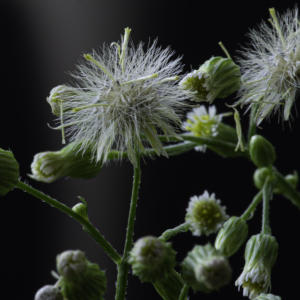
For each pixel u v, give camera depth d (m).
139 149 0.15
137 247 0.14
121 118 0.15
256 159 0.16
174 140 0.16
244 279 0.15
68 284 0.14
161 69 0.15
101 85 0.15
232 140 0.17
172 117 0.15
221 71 0.15
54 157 0.15
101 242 0.15
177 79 0.15
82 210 0.15
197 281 0.14
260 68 0.16
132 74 0.15
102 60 0.15
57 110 0.15
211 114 0.17
